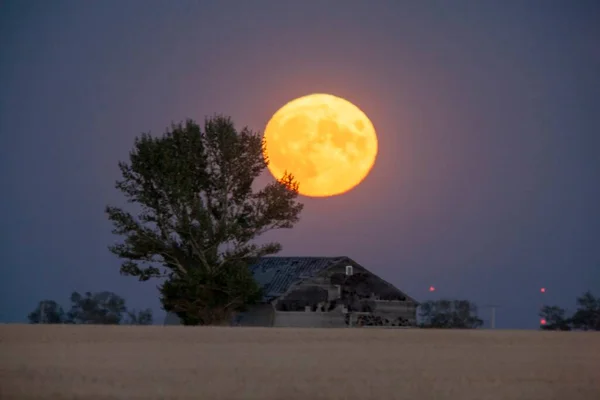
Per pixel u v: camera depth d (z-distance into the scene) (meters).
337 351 80.44
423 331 125.56
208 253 193.12
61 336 97.00
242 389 54.44
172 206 192.62
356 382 57.84
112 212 193.75
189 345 85.88
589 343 96.88
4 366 65.88
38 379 58.38
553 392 55.38
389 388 55.56
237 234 192.50
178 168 192.88
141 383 56.72
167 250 193.88
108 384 56.25
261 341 92.88
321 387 55.41
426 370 65.44
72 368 64.69
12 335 97.75
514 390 55.91
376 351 81.50
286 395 52.38
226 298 194.00
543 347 90.06
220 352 77.94
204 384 56.44
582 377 62.81
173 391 53.62
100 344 85.88
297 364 68.06
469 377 61.72
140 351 78.44
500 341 98.88
